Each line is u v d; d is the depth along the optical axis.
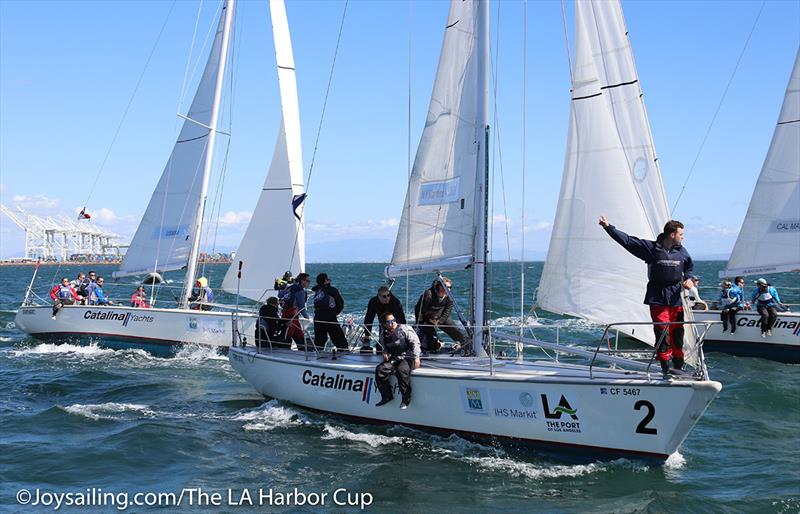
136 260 20.84
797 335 18.47
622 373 9.91
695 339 9.41
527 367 10.77
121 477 9.39
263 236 19.19
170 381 15.79
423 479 9.23
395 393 10.89
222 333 18.86
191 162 20.58
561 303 10.37
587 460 9.71
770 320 18.80
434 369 10.81
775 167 19.50
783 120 19.41
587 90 10.29
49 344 20.86
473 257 11.05
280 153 19.38
